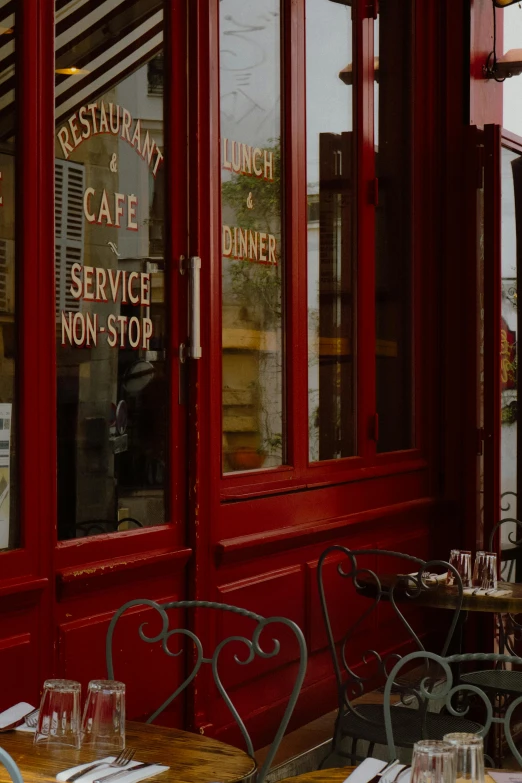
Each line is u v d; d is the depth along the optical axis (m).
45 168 3.44
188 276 4.07
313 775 2.34
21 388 3.36
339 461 5.15
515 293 5.95
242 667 4.32
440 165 6.06
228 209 4.38
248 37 4.52
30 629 3.37
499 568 5.75
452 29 6.05
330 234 5.15
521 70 6.11
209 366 4.15
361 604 5.26
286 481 4.70
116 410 3.77
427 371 5.99
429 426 6.00
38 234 3.42
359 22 5.38
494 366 5.70
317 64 5.05
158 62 3.97
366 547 5.30
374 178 5.46
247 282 4.50
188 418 4.09
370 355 5.45
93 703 2.34
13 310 3.36
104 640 3.63
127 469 3.82
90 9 3.64
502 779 2.24
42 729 2.33
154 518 3.95
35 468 3.39
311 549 4.87
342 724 3.82
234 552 4.25
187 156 4.09
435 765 1.90
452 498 6.06
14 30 3.36
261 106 4.61
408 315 5.86
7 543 3.33
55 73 3.50
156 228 3.97
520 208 5.98
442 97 6.04
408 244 5.85
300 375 4.84
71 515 3.56
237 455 4.44
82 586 3.52
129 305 3.83
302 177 4.88
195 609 4.05
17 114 3.37
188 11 4.09
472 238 5.90
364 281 5.39
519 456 6.02
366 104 5.40
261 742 4.43
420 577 4.11
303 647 2.69
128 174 3.83
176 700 4.00
